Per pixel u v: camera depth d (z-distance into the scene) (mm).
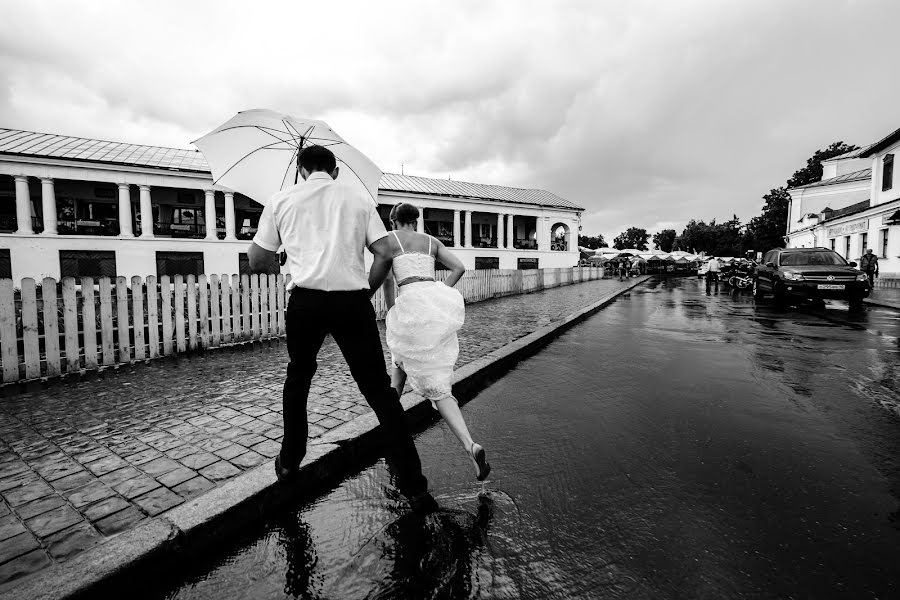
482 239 41375
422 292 2885
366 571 2021
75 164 23672
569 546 2162
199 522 2180
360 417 3613
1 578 1822
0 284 4578
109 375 5008
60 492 2488
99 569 1856
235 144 3746
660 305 14836
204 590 1955
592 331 9047
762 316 11430
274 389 4457
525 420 3906
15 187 24047
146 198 25438
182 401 4070
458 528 2316
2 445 3104
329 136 3766
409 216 3125
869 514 2402
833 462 3012
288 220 2408
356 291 2404
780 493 2625
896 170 21594
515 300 15805
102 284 5297
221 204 29562
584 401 4410
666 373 5453
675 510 2461
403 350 2822
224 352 6305
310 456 2854
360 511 2525
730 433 3527
